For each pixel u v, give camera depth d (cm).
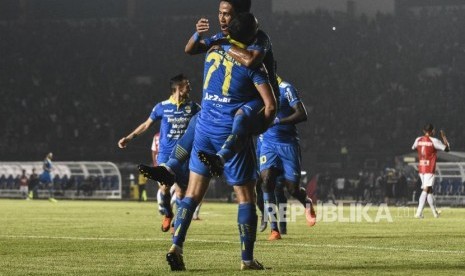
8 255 2252
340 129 13338
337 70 14512
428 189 5784
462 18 15238
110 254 2288
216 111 1866
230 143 1784
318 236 3269
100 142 13738
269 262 2052
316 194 11162
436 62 14725
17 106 14662
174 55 15262
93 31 16038
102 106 14350
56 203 9088
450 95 13750
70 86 15038
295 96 3281
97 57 15588
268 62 1925
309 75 14412
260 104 1864
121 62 15425
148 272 1772
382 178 10838
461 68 14562
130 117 13862
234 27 1852
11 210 6588
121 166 12656
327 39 15038
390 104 13712
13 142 13962
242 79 1853
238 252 2372
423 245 2716
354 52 14850
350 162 12475
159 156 3562
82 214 5759
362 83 14200
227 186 11450
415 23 15212
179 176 1941
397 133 13038
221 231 3575
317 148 12800
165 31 15750
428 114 13338
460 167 9569
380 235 3338
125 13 16812
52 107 14562
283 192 3441
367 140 12975
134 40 15738
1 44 15950
